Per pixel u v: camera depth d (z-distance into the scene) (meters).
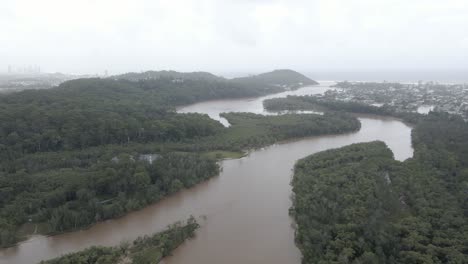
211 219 89.38
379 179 100.19
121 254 72.62
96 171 104.62
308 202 89.56
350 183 99.56
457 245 68.25
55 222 81.94
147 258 70.19
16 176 98.44
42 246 77.56
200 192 105.88
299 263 71.38
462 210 82.88
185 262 71.62
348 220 79.81
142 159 117.50
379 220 77.88
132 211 93.00
